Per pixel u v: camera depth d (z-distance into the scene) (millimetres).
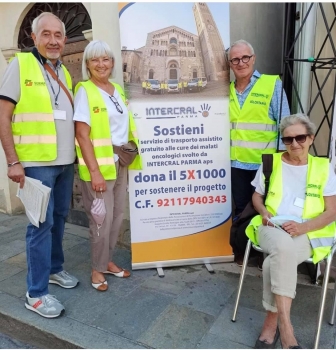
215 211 3055
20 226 4355
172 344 2174
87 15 3771
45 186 2244
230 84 2977
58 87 2389
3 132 2176
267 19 3803
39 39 2270
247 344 2166
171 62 2807
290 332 1911
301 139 2158
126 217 3484
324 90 3475
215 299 2637
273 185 2303
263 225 2232
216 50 2850
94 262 2779
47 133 2279
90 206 2656
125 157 2701
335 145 2762
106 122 2525
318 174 2221
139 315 2457
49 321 2395
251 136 2889
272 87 2805
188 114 2895
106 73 2547
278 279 1940
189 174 2975
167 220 3027
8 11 4188
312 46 3139
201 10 2799
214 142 2955
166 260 3084
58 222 2707
